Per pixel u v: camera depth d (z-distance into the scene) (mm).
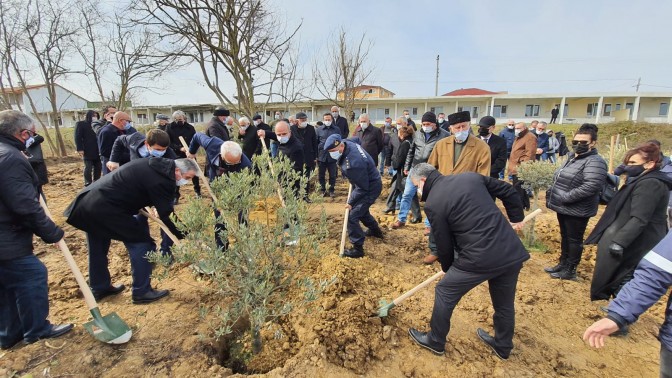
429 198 2598
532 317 3350
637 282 1699
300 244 2727
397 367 2623
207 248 2432
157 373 2432
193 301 3314
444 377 2543
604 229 3201
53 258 4312
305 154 7727
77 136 7762
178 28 6918
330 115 8195
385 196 8031
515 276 2582
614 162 7352
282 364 2684
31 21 12250
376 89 44844
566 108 32406
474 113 33875
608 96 29719
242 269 2629
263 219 3473
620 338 3141
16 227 2459
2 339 2650
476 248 2434
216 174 4625
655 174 2961
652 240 2990
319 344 2672
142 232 3209
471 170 4137
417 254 4527
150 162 3018
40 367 2418
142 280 3250
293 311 3086
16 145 2502
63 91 35812
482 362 2709
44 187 8234
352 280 3590
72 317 3051
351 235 4273
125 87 13586
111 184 2992
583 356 2904
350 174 4016
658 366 2820
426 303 3412
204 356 2611
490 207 2496
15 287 2535
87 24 13953
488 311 3359
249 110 8016
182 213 2463
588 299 3660
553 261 4609
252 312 2545
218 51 7344
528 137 6637
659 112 30156
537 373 2666
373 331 2893
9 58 12453
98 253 3299
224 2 6934
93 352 2561
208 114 36500
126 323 2914
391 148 8812
